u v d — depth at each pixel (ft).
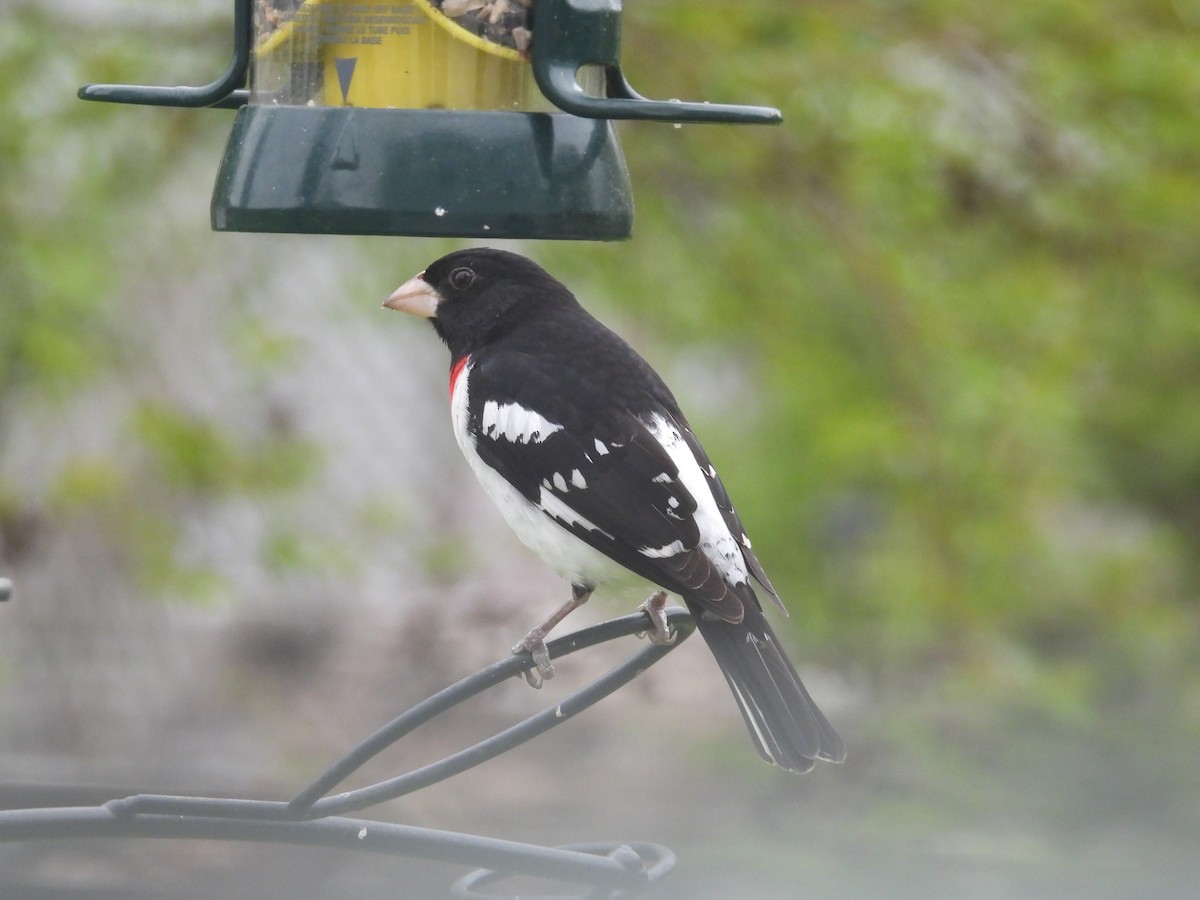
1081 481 48.80
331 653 42.86
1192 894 34.27
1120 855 36.73
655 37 39.96
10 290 38.70
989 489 41.55
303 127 18.98
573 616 42.73
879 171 40.40
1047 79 39.73
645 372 22.61
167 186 42.19
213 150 41.81
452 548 44.47
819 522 51.78
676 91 40.34
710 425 53.62
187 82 41.14
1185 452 54.60
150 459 42.73
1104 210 40.88
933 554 43.47
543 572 45.24
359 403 50.29
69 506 40.91
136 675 42.09
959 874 34.68
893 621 45.01
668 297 43.45
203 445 40.60
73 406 42.39
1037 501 43.60
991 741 41.55
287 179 18.83
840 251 41.06
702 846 35.12
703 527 21.20
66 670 41.83
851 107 40.14
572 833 35.04
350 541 44.42
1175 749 41.88
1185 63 39.11
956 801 38.60
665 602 21.56
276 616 44.55
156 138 40.83
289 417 45.91
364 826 17.61
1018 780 39.55
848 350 43.27
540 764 39.17
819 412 44.73
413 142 18.74
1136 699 47.06
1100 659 49.29
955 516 41.96
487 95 19.47
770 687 20.06
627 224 19.85
